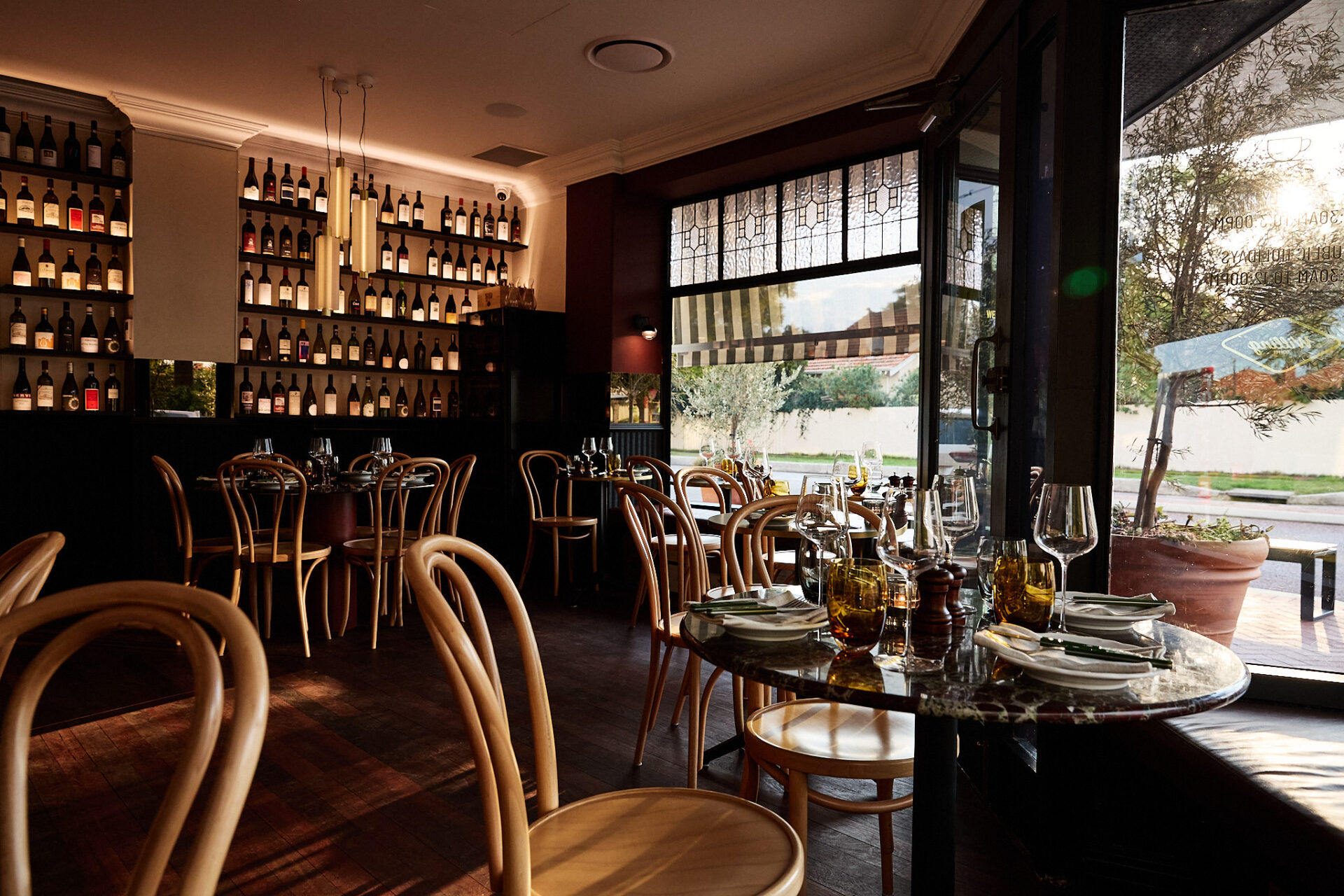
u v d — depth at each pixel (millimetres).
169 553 5418
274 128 5777
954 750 1520
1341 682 2186
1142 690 1244
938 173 3797
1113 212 2459
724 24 4219
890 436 5285
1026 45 2826
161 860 642
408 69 4785
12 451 4984
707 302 6270
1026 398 2889
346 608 4539
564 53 4559
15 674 3721
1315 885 1479
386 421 6465
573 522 5594
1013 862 2254
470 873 2141
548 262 6887
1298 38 2340
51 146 5082
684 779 2705
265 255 5840
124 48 4523
